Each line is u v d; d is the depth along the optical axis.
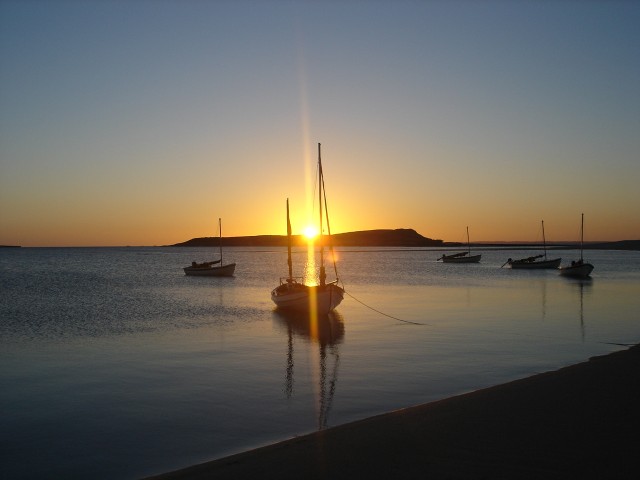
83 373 19.98
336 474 8.84
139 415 14.99
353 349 24.17
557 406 12.21
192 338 27.62
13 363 21.72
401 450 9.79
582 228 80.88
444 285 63.75
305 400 16.23
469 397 13.17
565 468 8.81
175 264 136.88
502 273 89.75
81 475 11.23
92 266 123.94
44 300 47.78
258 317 35.94
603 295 50.09
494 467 8.93
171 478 8.95
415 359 21.83
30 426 14.16
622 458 9.17
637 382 14.38
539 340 26.08
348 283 68.00
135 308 41.62
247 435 13.35
